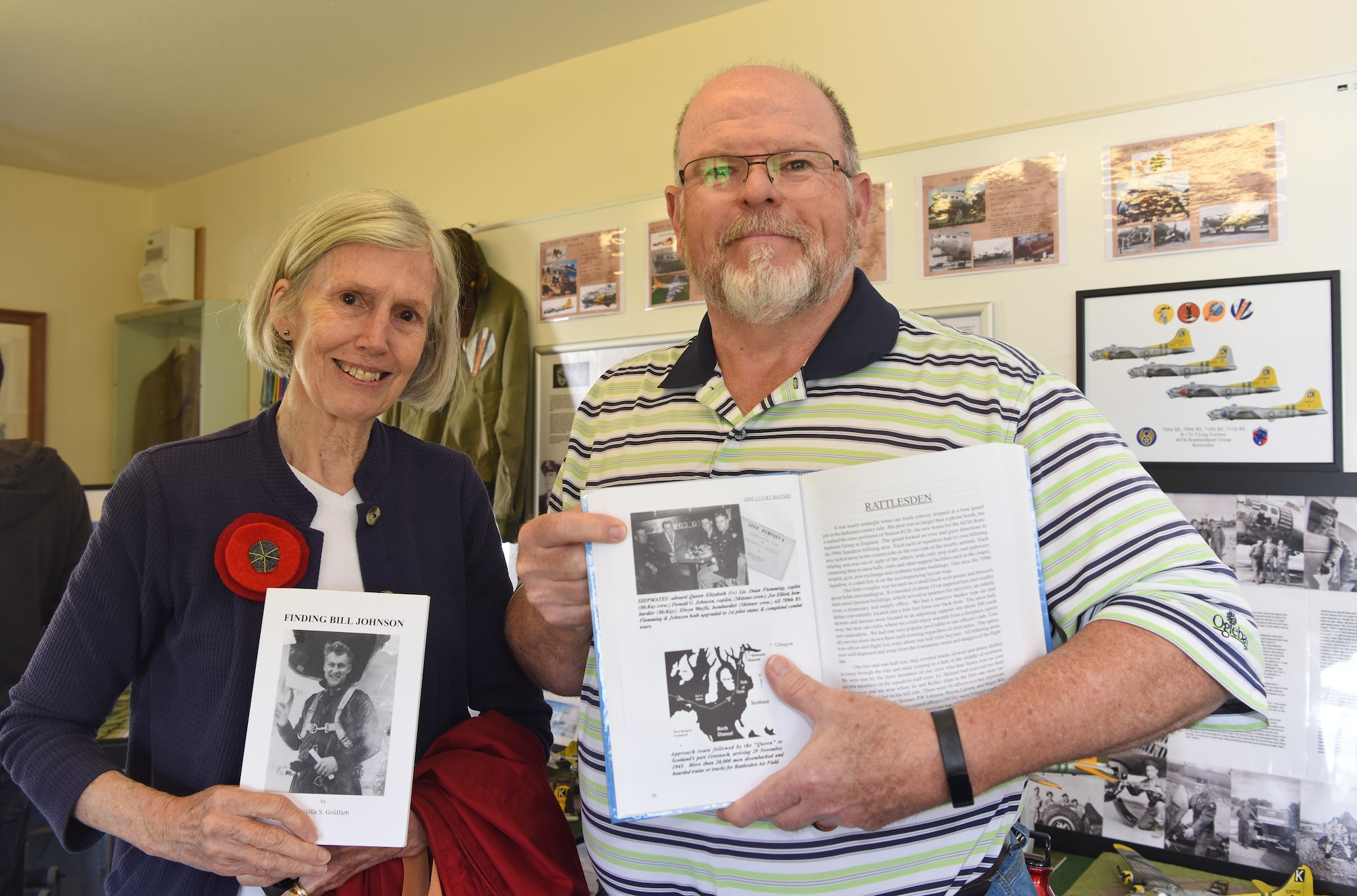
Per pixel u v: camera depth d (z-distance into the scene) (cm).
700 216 93
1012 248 164
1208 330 146
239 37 222
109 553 93
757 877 83
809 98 94
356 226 96
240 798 82
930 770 67
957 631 73
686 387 99
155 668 96
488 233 237
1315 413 138
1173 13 152
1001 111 168
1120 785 150
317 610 89
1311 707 136
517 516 217
